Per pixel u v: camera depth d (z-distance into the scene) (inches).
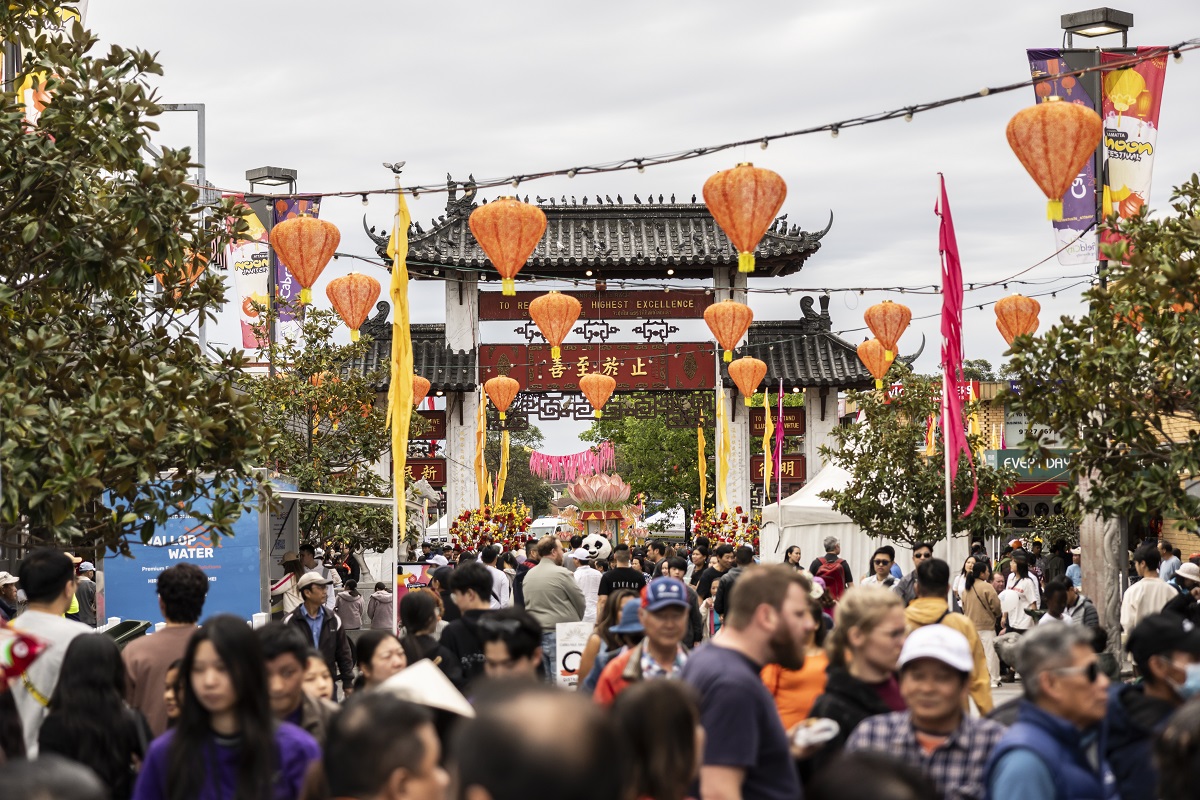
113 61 426.3
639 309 1412.4
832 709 247.4
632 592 383.2
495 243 563.2
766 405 1279.5
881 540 1003.9
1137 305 511.8
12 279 430.9
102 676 255.4
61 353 422.9
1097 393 514.3
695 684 218.2
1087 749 213.9
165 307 474.9
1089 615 594.2
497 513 1135.6
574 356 1413.6
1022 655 214.2
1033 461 561.6
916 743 219.5
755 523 1152.2
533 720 107.5
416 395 1069.1
